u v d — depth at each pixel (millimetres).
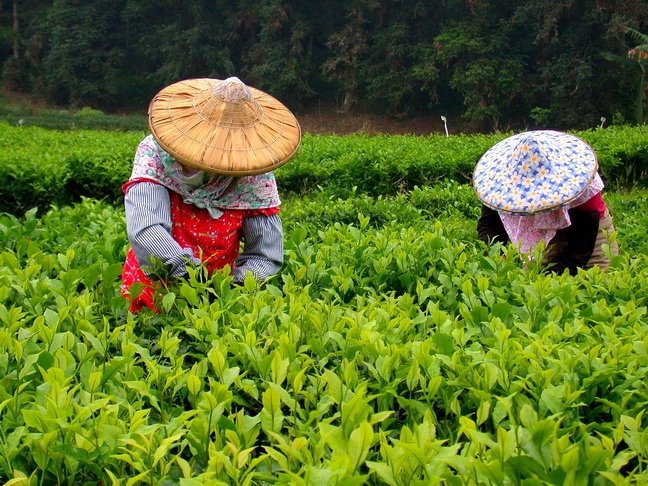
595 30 30984
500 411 1891
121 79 41281
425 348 2189
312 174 10273
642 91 27188
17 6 45125
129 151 10453
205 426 1827
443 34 33000
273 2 36188
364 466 1924
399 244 3918
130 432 1753
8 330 2424
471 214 7566
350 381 2111
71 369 2189
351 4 36844
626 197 10211
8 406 1987
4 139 14672
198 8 37781
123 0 41281
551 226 3973
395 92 35344
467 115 32719
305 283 3336
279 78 36438
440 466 1526
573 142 3893
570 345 2395
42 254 3451
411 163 10297
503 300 2902
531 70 34156
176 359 2352
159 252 2912
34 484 1695
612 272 3494
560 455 1562
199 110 2842
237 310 2891
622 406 2049
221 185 3049
